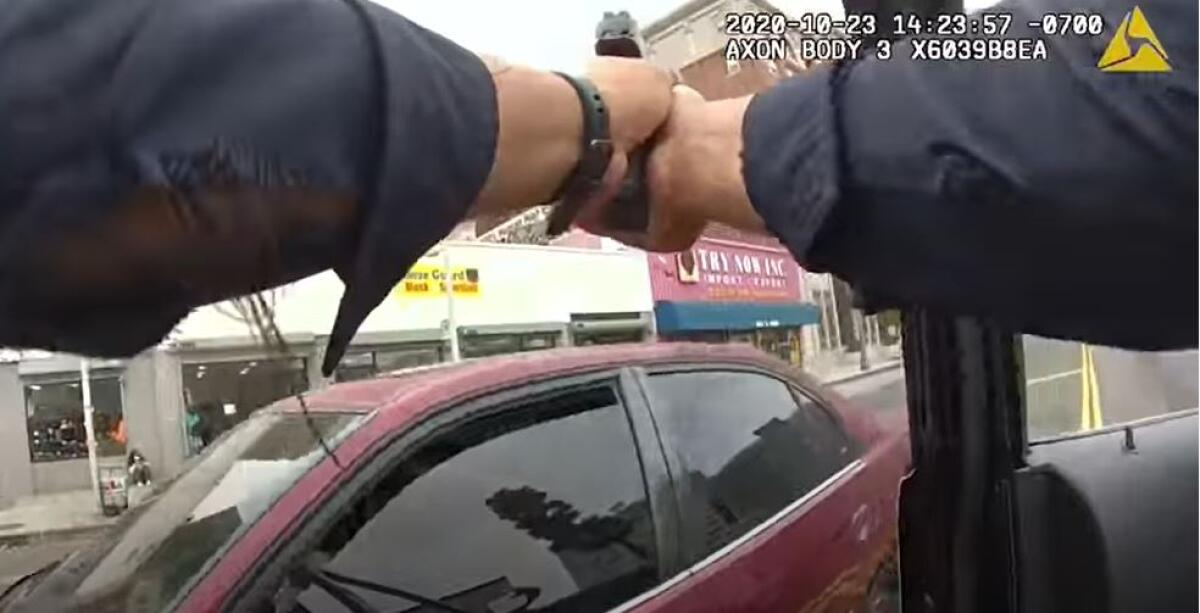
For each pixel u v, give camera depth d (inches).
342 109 25.1
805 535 101.5
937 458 58.6
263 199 24.1
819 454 106.9
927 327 57.9
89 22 23.4
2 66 22.8
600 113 30.3
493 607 80.1
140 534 83.4
